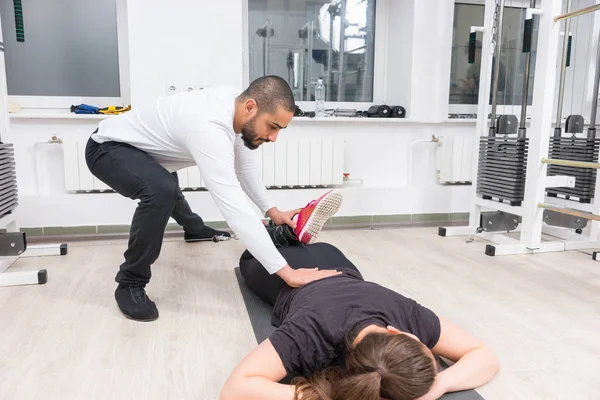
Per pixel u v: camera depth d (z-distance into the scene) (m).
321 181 3.19
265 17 3.24
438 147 3.41
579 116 2.74
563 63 2.84
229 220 1.45
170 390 1.25
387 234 3.07
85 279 2.13
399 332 1.02
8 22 2.88
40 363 1.38
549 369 1.37
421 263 2.41
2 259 2.33
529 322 1.70
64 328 1.61
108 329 1.61
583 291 2.01
